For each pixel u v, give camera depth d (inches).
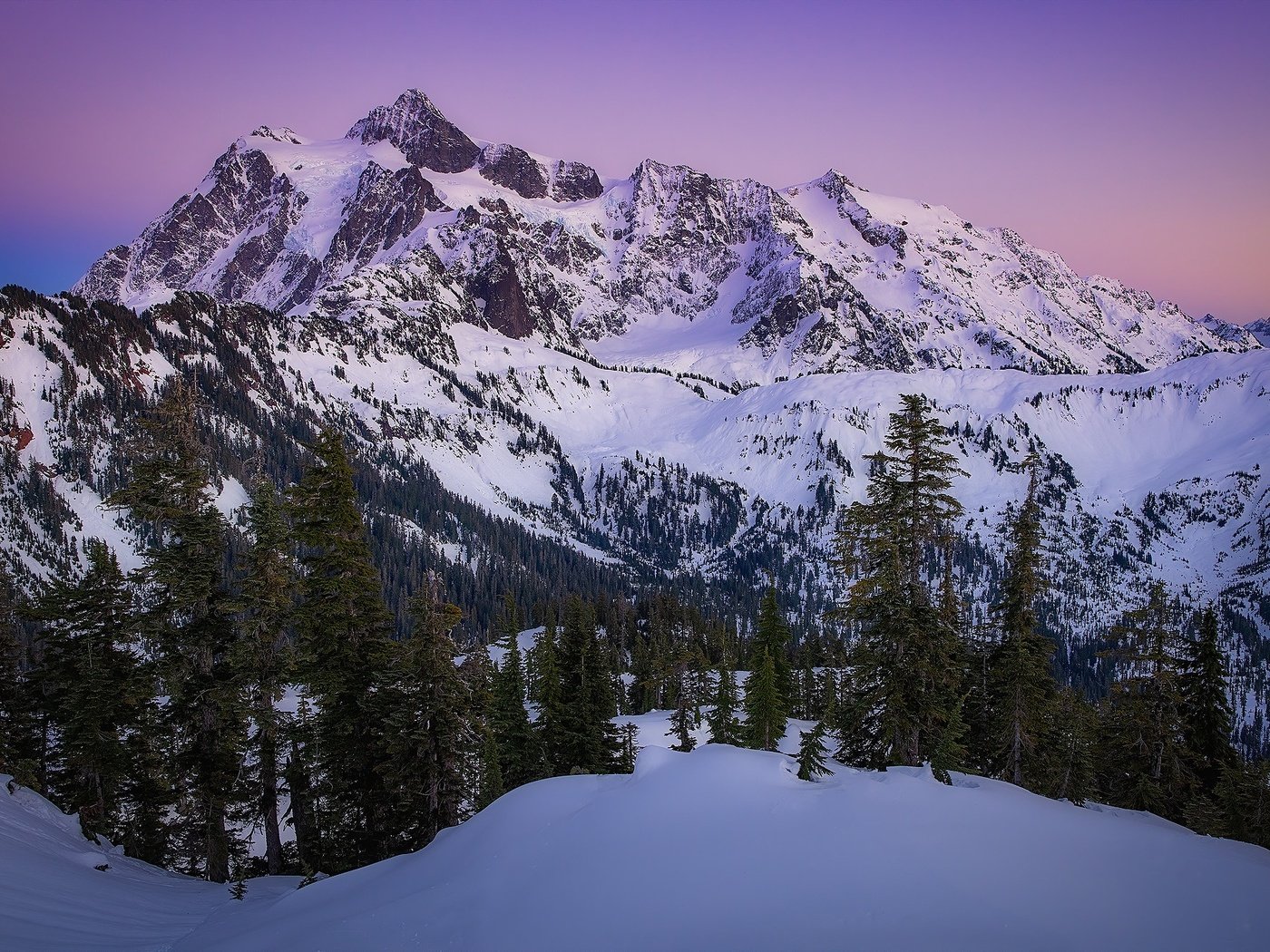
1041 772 1285.7
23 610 1215.6
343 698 1087.0
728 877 472.7
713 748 688.4
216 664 1077.1
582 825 573.6
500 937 455.2
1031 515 1282.0
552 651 1830.7
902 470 1131.9
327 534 1046.4
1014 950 384.5
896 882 453.1
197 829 1301.7
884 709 1101.7
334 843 1131.9
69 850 813.2
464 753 1093.1
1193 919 423.5
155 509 1015.0
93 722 1151.6
